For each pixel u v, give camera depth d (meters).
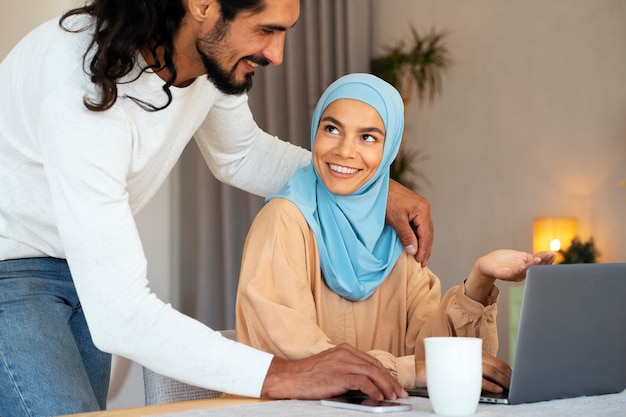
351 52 4.54
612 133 3.93
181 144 1.47
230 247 4.50
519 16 4.29
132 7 1.18
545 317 1.01
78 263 1.12
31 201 1.36
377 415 0.94
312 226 1.44
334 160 1.44
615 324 1.09
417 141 4.68
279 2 1.18
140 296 1.12
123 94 1.25
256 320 1.31
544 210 4.18
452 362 0.93
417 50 4.59
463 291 1.36
